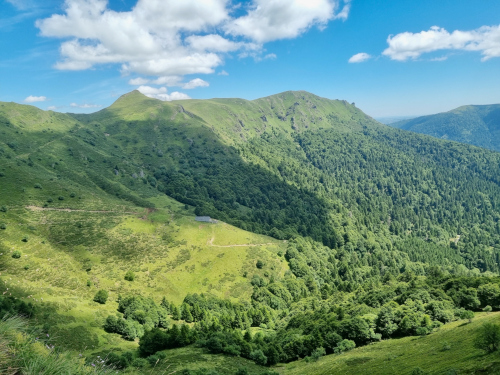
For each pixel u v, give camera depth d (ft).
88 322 244.22
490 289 258.57
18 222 390.63
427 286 310.65
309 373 201.26
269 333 306.14
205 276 409.90
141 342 225.97
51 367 29.53
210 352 231.09
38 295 251.19
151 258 405.39
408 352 190.90
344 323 252.62
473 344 148.87
